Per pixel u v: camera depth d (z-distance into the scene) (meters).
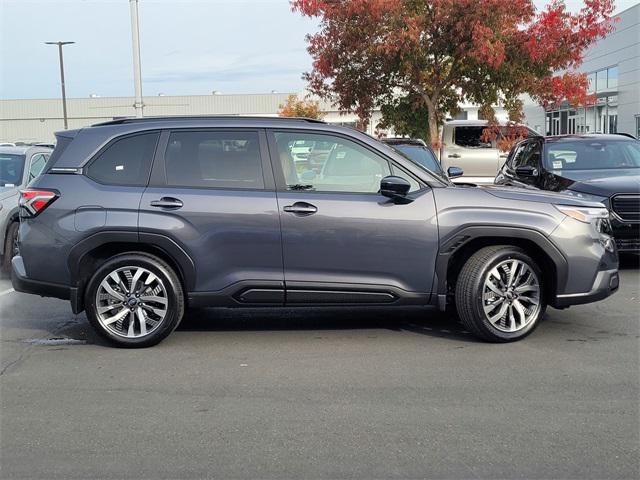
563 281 6.22
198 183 6.24
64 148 6.41
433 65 14.91
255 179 6.25
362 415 4.64
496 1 13.41
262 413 4.70
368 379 5.35
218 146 6.34
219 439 4.29
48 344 6.42
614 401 4.84
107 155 6.34
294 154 6.33
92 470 3.91
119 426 4.51
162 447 4.19
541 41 14.23
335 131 6.36
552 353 5.95
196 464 3.96
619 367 5.57
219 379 5.39
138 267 6.15
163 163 6.30
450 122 17.22
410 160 6.41
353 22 14.41
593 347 6.12
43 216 6.21
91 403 4.91
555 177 10.26
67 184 6.25
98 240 6.12
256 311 7.66
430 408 4.75
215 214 6.12
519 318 6.27
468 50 14.02
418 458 4.01
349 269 6.17
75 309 6.21
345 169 6.33
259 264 6.16
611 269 6.39
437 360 5.80
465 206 6.18
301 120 6.45
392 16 13.91
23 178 10.32
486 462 3.95
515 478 3.77
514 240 6.29
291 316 7.43
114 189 6.21
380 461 3.97
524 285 6.25
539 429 4.39
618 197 9.20
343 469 3.88
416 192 6.25
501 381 5.27
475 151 16.84
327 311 7.63
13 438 4.34
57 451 4.15
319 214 6.11
